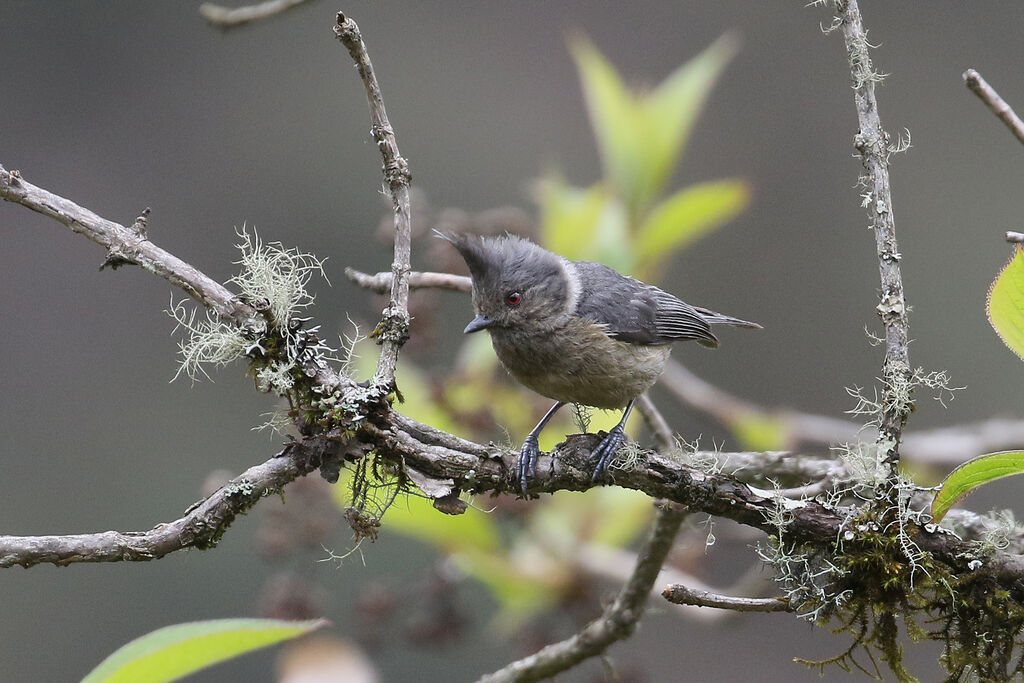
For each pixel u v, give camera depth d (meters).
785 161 19.12
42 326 16.72
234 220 18.31
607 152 7.85
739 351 17.30
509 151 19.50
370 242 18.25
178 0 18.78
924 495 5.82
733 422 8.34
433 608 7.07
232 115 18.78
